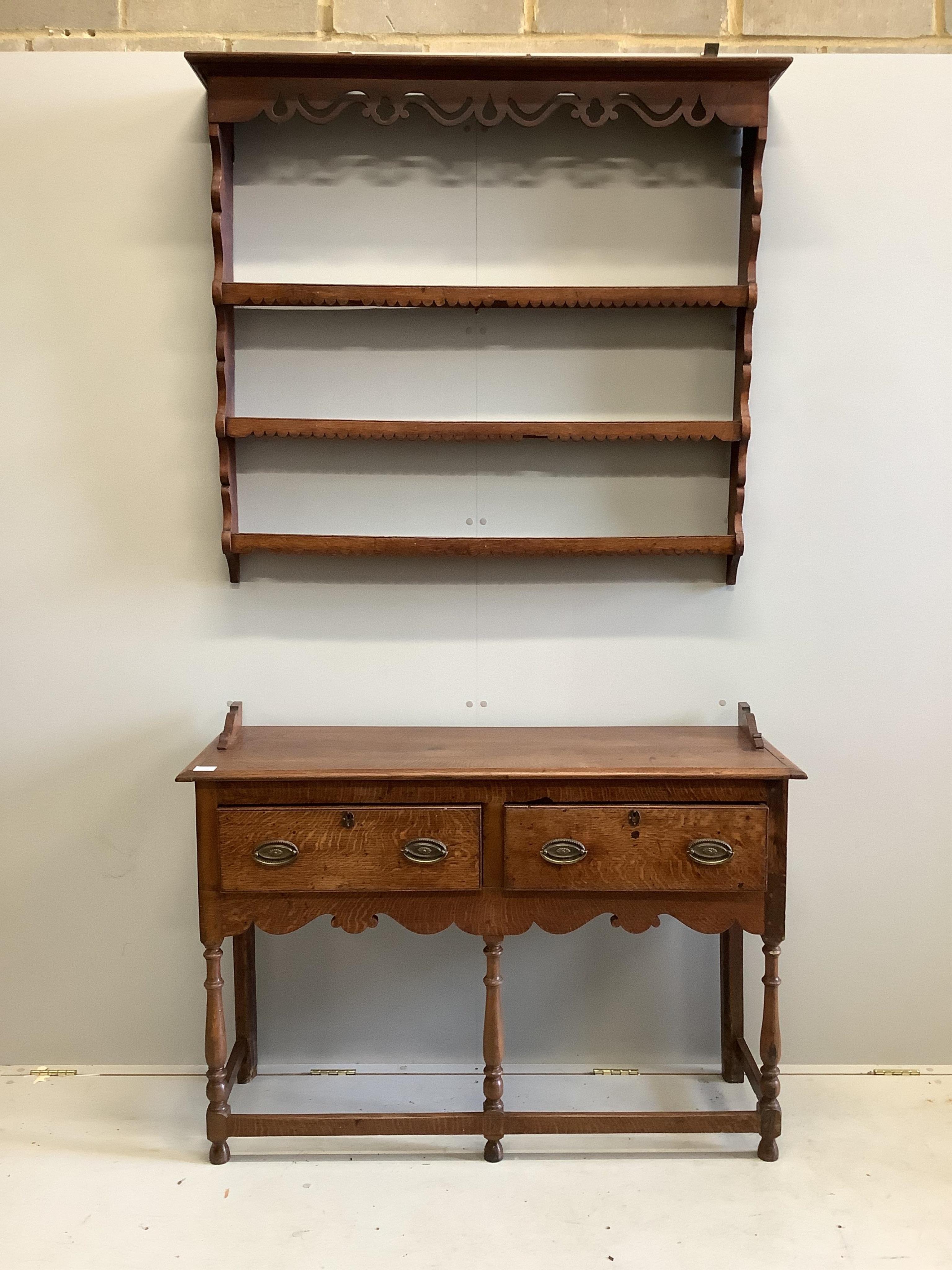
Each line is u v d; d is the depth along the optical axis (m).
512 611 2.33
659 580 2.32
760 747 2.12
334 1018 2.40
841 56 2.20
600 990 2.40
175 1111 2.24
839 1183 2.01
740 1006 2.32
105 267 2.24
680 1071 2.39
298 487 2.29
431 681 2.34
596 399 2.28
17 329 2.25
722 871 1.97
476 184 2.23
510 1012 2.41
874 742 2.36
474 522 2.30
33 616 2.31
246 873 1.97
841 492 2.30
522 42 2.31
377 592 2.32
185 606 2.32
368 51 2.30
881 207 2.23
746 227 2.18
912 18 2.29
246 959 2.30
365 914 2.01
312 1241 1.85
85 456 2.28
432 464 2.28
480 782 1.96
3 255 2.23
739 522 2.22
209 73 2.04
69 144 2.21
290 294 2.11
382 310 2.25
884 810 2.37
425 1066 2.40
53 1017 2.40
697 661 2.35
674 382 2.28
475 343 2.26
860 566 2.32
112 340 2.25
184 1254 1.82
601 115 2.09
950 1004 2.41
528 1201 1.96
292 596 2.32
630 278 2.26
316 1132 2.04
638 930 2.01
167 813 2.36
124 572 2.31
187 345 2.26
